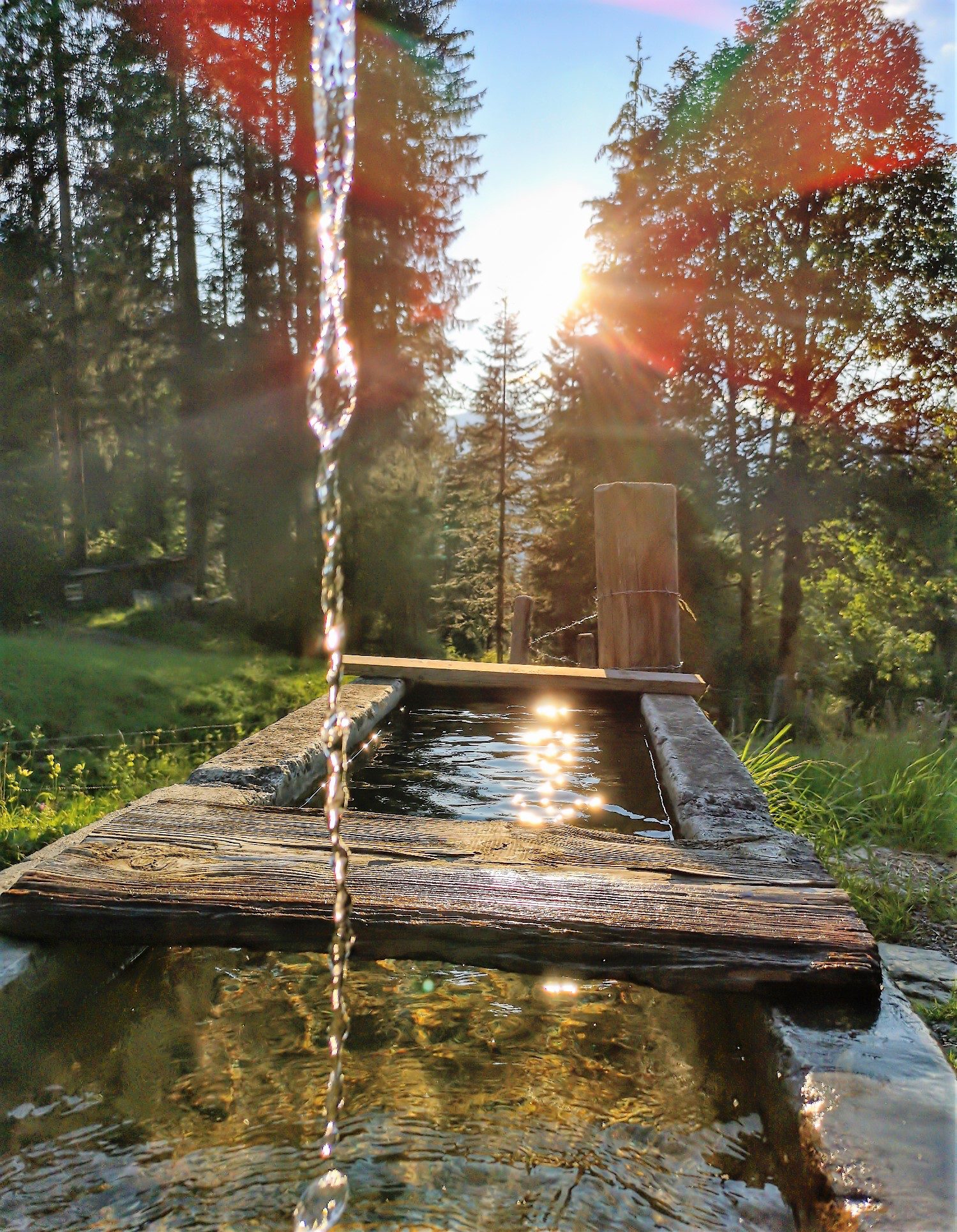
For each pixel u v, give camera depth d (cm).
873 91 1482
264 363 1770
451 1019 171
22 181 1894
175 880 194
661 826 290
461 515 2814
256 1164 137
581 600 1888
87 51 1891
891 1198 108
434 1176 134
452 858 213
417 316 1942
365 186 1772
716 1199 128
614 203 1781
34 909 181
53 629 1744
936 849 443
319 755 322
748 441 1619
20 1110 150
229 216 1827
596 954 176
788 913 183
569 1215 126
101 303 1961
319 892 190
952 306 1510
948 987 283
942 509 1504
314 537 1847
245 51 1698
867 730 821
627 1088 153
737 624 1748
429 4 1928
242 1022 171
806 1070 137
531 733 432
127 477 2839
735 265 1602
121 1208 128
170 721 1131
